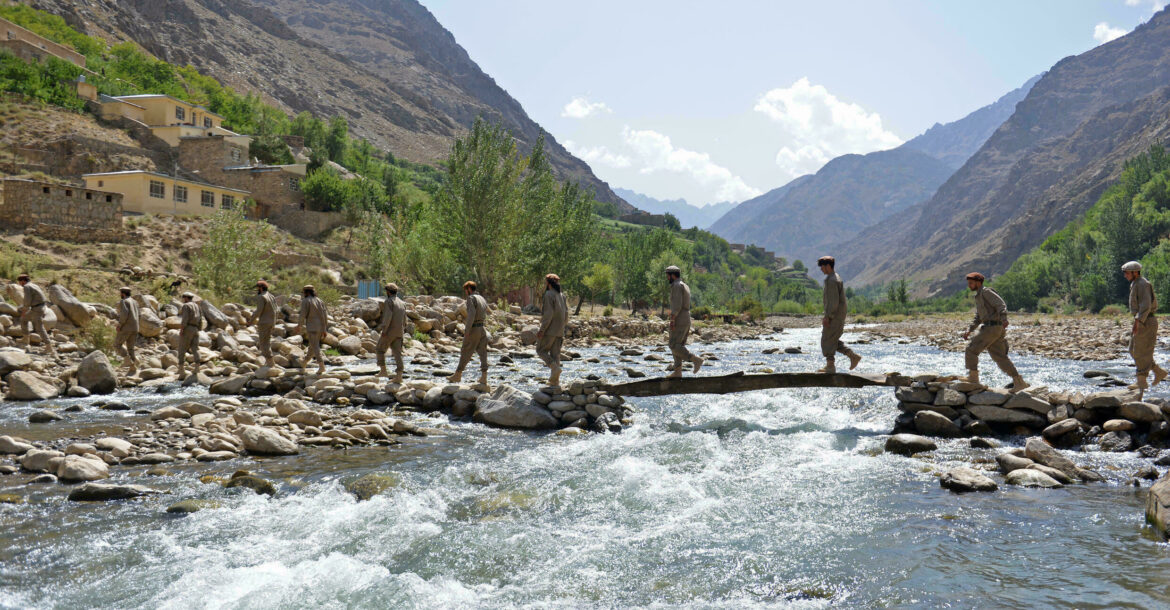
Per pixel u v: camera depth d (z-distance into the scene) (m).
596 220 47.62
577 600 5.20
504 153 40.09
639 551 6.18
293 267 45.94
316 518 7.04
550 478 8.52
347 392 14.25
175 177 55.16
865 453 10.00
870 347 35.09
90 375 14.92
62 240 36.28
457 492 8.09
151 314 19.97
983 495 7.69
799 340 41.94
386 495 7.71
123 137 71.69
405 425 11.58
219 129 79.19
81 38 124.81
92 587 5.34
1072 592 5.03
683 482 8.22
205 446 9.91
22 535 6.44
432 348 24.55
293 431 11.06
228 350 18.98
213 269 29.80
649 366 21.77
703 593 5.27
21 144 61.97
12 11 117.31
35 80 73.56
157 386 15.59
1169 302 85.00
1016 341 34.00
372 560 6.01
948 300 173.62
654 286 74.69
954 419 11.16
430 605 5.09
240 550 6.15
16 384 14.05
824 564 5.75
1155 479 8.19
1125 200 131.25
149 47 192.12
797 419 12.54
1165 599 4.85
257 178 66.19
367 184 83.06
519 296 48.12
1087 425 10.31
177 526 6.74
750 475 8.69
